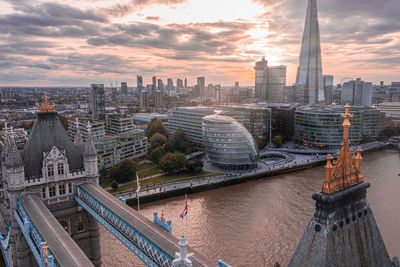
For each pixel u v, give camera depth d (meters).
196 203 167.88
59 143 105.94
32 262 99.44
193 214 151.88
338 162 27.16
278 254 115.62
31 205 90.75
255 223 140.12
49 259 59.19
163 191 176.25
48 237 72.31
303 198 172.00
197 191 186.25
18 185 95.19
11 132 93.81
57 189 102.62
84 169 107.38
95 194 96.06
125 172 190.25
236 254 115.69
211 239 126.19
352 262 27.03
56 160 101.38
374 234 29.27
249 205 162.62
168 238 69.69
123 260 114.75
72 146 109.06
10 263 107.06
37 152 101.69
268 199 171.25
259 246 120.81
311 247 26.55
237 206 161.75
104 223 87.62
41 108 106.06
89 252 110.44
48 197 101.44
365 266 27.89
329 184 26.50
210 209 158.25
